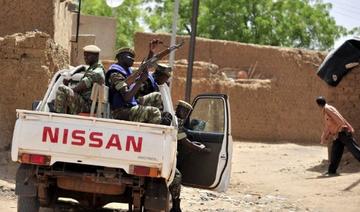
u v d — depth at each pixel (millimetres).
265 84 31000
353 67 17797
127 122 7844
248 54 32594
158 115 8633
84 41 27484
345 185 14469
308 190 14281
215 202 12477
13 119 14047
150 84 9453
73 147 7867
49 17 17359
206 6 50844
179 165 9883
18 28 17328
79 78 9453
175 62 29594
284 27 50875
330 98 18391
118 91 8664
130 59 9023
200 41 32438
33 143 7875
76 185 8336
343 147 16219
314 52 32875
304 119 32094
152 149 7832
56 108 8516
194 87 29062
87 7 55562
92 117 7883
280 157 22594
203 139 9750
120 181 8055
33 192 8250
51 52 14477
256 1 50750
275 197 13492
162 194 8227
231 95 29969
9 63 14008
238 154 23469
